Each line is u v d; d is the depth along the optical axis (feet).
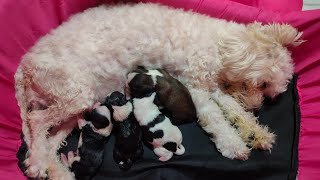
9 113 1.34
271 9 1.59
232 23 1.44
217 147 1.37
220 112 1.41
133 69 1.40
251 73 1.32
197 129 1.43
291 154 1.38
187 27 1.38
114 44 1.32
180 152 1.34
